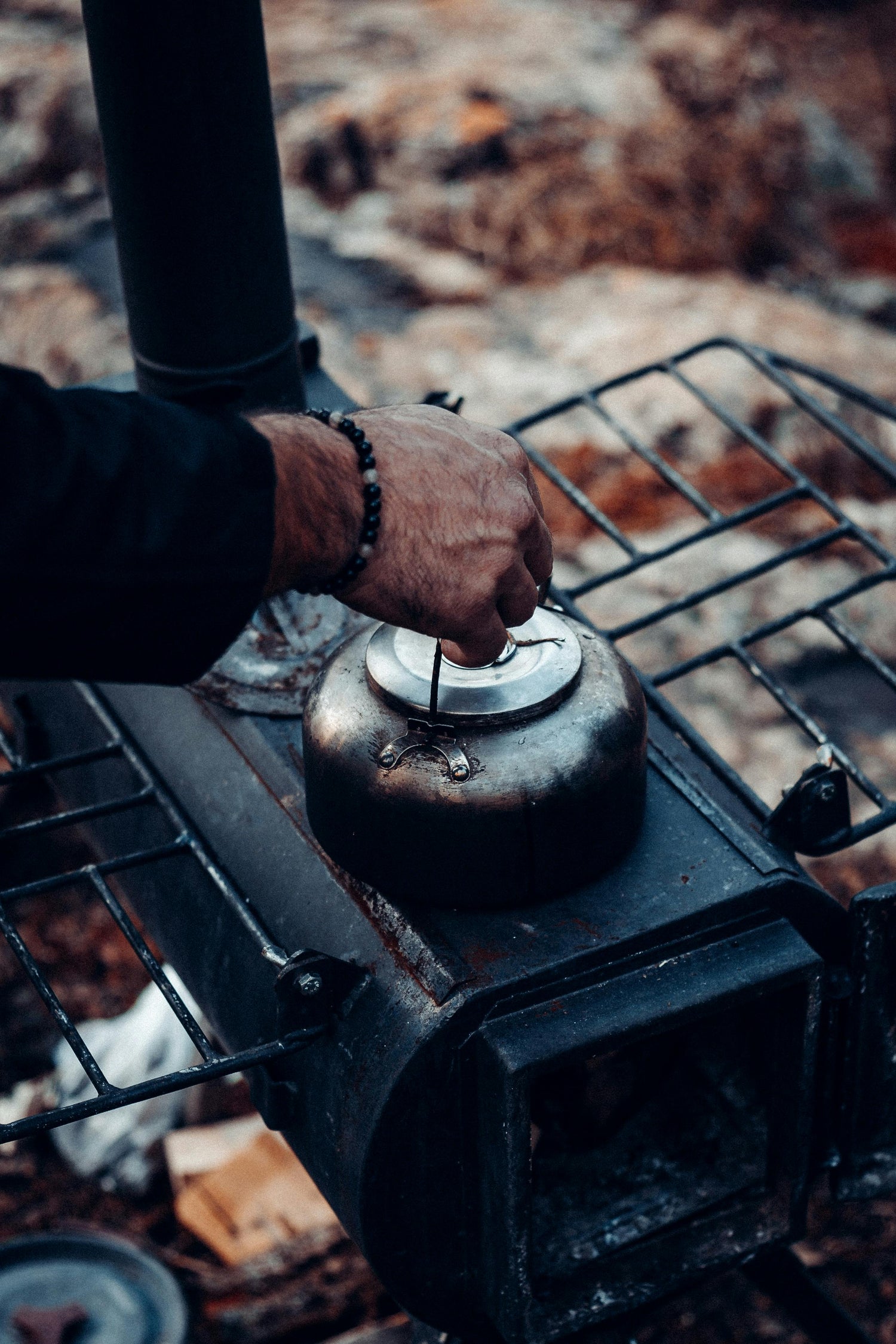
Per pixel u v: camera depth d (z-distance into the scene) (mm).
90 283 3203
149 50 1094
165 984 1018
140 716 1341
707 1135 1182
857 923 1033
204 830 1210
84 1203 2092
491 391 2910
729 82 4027
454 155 3512
